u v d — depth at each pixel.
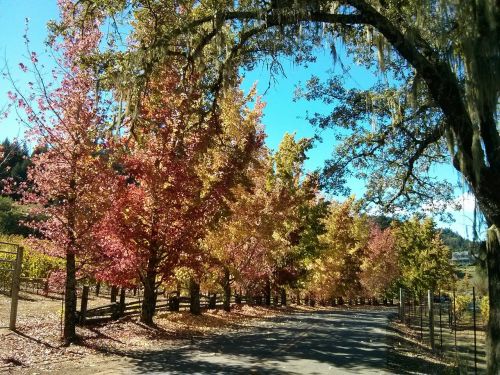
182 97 14.45
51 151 12.88
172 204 15.40
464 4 7.55
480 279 8.20
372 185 17.02
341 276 45.16
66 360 10.30
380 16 9.02
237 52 11.20
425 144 13.80
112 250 14.13
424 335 23.64
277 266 32.34
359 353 13.46
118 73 10.36
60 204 13.20
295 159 28.80
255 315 27.23
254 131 20.02
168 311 21.45
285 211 26.92
